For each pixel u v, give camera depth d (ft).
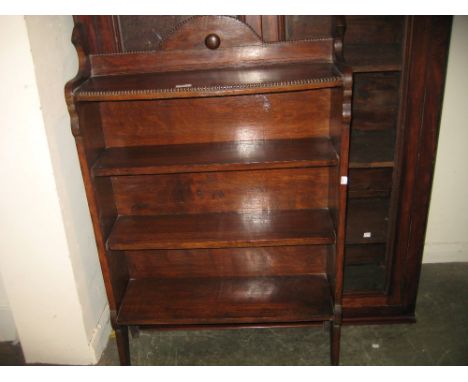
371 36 6.31
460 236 8.57
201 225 6.19
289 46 5.55
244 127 6.09
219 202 6.48
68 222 5.94
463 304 7.61
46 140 5.32
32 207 5.67
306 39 5.55
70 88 4.85
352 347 6.81
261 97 5.92
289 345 6.93
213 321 6.05
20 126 5.24
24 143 5.32
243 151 5.76
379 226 6.86
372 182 7.01
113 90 4.93
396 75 6.42
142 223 6.31
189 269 6.90
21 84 5.04
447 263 8.70
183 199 6.48
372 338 6.96
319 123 6.04
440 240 8.63
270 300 6.33
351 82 4.73
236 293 6.53
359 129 6.81
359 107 6.64
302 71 5.21
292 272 6.87
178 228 6.13
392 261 6.77
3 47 4.88
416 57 5.51
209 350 6.93
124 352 6.33
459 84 7.32
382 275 7.38
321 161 5.28
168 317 6.09
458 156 7.88
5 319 7.03
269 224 6.12
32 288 6.17
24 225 5.77
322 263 6.79
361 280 7.29
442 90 5.68
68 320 6.36
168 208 6.54
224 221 6.28
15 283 6.14
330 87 5.32
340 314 5.97
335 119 5.51
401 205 6.38
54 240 5.85
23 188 5.56
